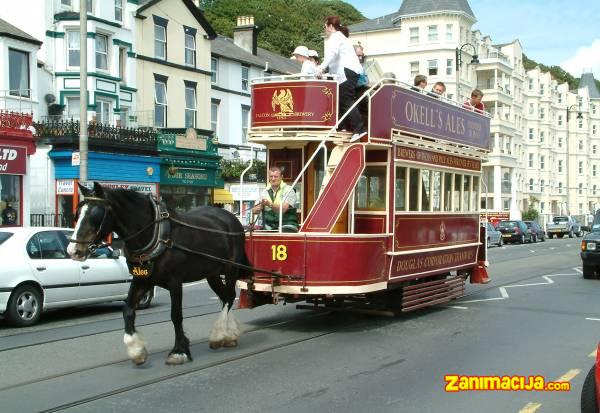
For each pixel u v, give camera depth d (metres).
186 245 8.17
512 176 70.00
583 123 93.38
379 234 10.42
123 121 31.61
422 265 11.95
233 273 9.28
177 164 32.53
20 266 11.09
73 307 13.70
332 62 10.74
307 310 12.77
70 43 29.73
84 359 8.46
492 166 67.44
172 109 35.34
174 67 35.34
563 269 23.69
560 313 12.66
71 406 6.43
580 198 93.06
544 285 17.97
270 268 9.95
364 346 9.38
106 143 28.02
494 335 10.31
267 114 10.48
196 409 6.35
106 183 28.33
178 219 8.22
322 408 6.43
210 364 8.16
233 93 41.03
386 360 8.53
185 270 8.20
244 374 7.71
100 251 12.77
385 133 10.54
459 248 13.75
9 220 22.98
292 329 10.70
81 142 19.03
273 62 46.47
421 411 6.38
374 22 67.25
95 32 29.83
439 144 12.66
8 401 6.58
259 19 69.06
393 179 10.85
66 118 29.22
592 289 16.94
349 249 9.78
